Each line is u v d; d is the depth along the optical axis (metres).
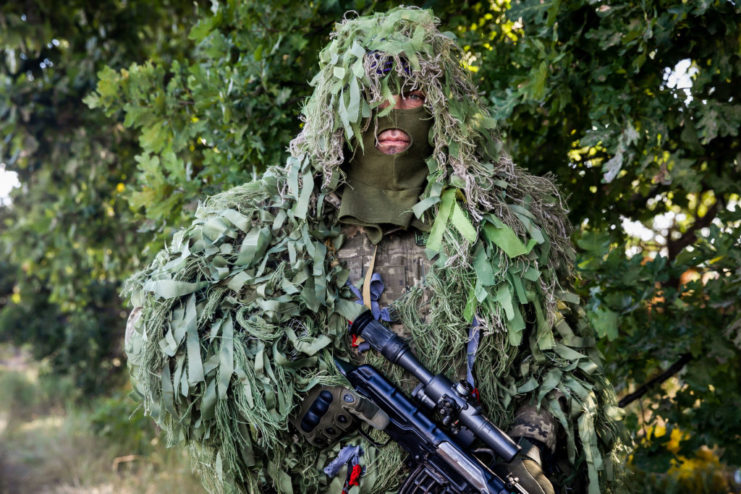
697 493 3.19
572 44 2.08
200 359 1.41
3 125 4.46
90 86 4.43
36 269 5.98
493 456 1.41
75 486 5.12
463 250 1.48
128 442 5.79
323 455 1.50
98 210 4.72
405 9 1.56
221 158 2.46
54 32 4.55
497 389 1.54
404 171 1.56
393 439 1.43
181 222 2.54
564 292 1.65
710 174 2.31
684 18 1.90
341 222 1.59
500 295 1.49
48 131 4.53
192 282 1.46
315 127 1.55
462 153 1.53
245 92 2.32
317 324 1.50
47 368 9.46
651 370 2.70
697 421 2.41
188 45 4.31
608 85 2.06
